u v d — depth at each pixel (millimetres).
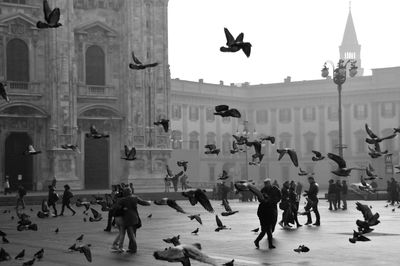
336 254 21438
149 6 71625
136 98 70750
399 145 103312
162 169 72125
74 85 67750
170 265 19469
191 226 32875
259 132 116688
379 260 20000
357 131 107375
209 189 79500
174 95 105312
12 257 21453
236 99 115562
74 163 67562
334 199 45719
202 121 110188
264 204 22969
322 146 110375
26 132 67000
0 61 65438
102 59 71062
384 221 34594
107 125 71312
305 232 28859
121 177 71562
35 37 67000
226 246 23766
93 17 70438
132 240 22312
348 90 108312
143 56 71000
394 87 103812
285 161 113250
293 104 113312
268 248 23109
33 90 66812
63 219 38750
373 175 20406
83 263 19906
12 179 66500
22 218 27172
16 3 66250
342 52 158750
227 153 113875
